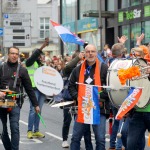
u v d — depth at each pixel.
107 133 14.37
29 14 33.94
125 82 7.80
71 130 15.08
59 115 19.45
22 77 10.43
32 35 66.69
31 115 13.66
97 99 9.16
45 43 13.77
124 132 9.90
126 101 7.75
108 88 8.37
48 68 11.97
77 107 9.52
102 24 39.44
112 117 11.44
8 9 65.69
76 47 43.88
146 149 11.79
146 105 7.99
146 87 7.97
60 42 51.12
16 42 33.56
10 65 10.41
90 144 10.67
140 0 34.38
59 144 12.84
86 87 9.20
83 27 43.94
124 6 36.84
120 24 37.19
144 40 33.88
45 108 22.34
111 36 39.50
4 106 9.95
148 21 33.31
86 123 9.17
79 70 9.46
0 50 37.28
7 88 10.27
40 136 13.87
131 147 8.26
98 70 9.30
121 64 8.23
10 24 33.50
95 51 9.33
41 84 12.05
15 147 10.16
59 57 24.38
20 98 10.33
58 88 12.01
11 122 10.20
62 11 51.31
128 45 36.34
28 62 13.74
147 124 8.20
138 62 8.00
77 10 46.56
